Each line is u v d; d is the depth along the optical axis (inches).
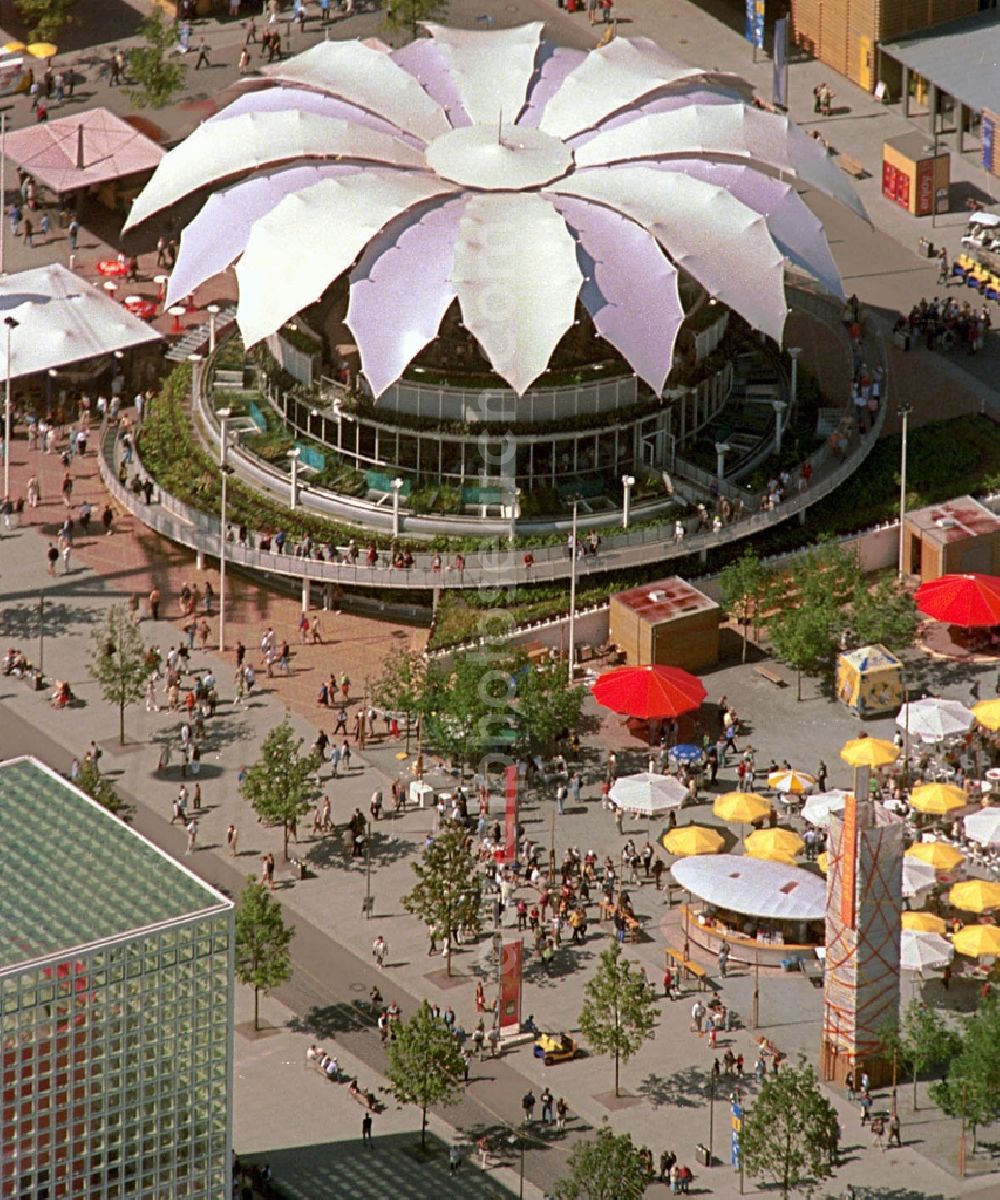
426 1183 5807.1
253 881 6195.9
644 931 6481.3
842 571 7342.5
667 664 7337.6
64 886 5236.2
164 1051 5196.9
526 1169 5841.5
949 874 6633.9
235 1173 5802.2
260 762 6811.0
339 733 7140.8
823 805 6712.6
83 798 5477.4
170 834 6815.9
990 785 6929.1
